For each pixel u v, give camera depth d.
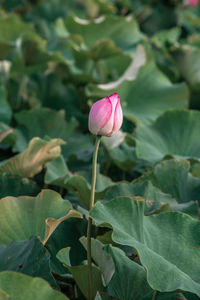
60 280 2.56
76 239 2.69
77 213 2.47
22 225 2.54
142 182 2.78
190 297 2.49
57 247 2.64
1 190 2.82
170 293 2.36
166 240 2.39
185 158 3.09
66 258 2.49
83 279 2.46
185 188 2.95
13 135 3.20
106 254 2.41
